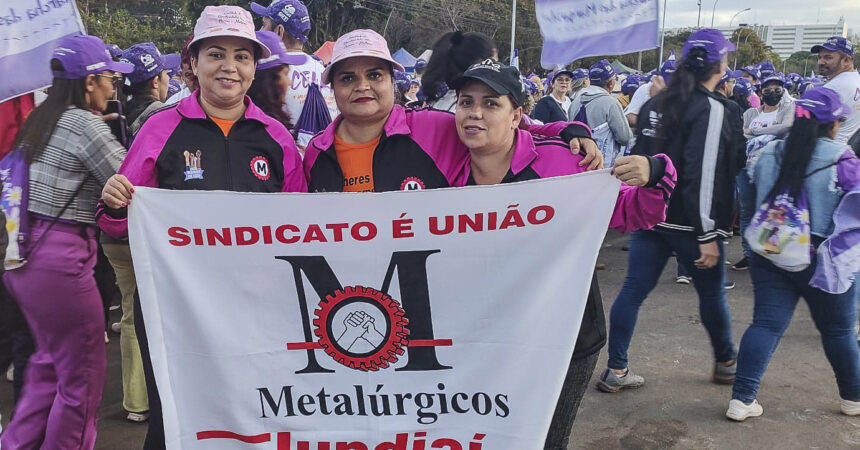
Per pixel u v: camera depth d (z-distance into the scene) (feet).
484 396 7.59
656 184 7.25
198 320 7.56
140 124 11.95
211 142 8.42
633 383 13.55
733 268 23.24
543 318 7.45
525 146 7.88
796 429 11.93
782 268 11.55
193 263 7.55
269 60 11.58
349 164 8.43
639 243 13.00
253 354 7.64
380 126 8.37
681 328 17.15
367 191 8.24
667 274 22.50
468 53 9.93
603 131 19.88
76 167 8.96
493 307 7.55
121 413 12.68
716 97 12.05
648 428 12.00
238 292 7.60
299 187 8.96
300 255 7.55
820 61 18.67
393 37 109.29
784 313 11.94
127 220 7.60
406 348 7.67
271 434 7.76
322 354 7.70
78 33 10.77
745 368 12.11
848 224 11.08
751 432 11.84
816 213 11.26
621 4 13.93
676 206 12.24
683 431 11.89
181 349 7.66
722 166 11.85
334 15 96.73
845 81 17.42
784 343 16.01
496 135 7.48
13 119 11.51
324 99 12.91
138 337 8.07
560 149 7.99
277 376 7.69
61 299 8.96
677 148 11.98
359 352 7.70
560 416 8.13
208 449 7.81
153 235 7.48
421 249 7.52
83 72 9.09
